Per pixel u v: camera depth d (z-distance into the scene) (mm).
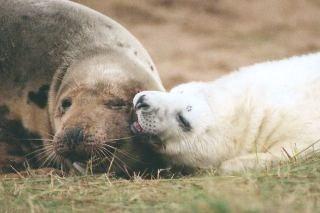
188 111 27859
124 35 32844
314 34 66938
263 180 24016
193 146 28047
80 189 24688
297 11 71250
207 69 57281
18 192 24344
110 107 28984
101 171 28391
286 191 22859
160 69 56562
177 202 22531
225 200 19438
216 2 70750
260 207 19422
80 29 32094
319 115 28156
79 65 30812
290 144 27609
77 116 28391
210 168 27719
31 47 31781
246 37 65688
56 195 24234
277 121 28500
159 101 27469
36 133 31375
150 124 27469
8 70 31641
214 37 65500
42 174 27750
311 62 30516
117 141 28281
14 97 31453
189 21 68000
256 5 71500
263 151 28203
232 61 59250
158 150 28172
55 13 32469
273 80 29844
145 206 22469
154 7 69312
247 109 29016
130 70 30516
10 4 32625
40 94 31297
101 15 33344
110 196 23812
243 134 28641
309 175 24391
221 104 29016
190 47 62656
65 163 29469
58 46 31641
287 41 65000
